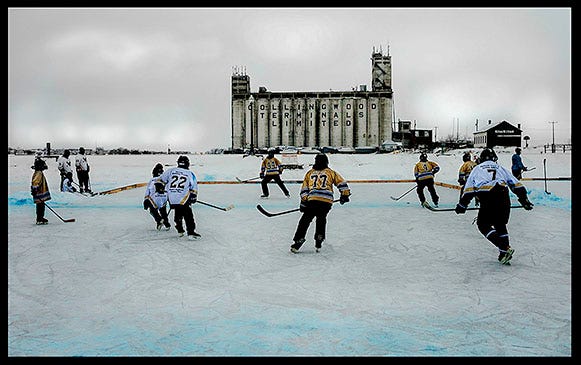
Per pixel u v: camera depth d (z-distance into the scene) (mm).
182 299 4371
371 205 11828
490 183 5582
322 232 6320
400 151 56750
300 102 74562
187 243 6934
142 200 13062
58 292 4602
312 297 4406
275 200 13258
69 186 14633
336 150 65250
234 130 75188
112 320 3850
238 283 4863
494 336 3486
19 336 3527
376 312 3998
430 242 6973
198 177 22969
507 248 5555
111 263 5730
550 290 4566
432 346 3307
